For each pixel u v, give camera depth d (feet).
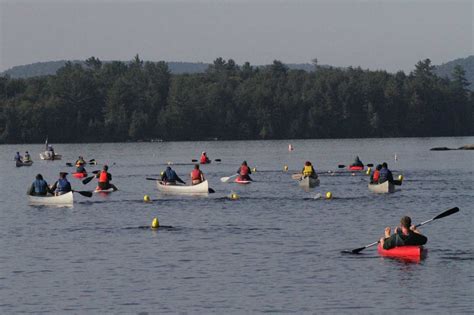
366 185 643.04
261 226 406.21
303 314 241.14
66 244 358.02
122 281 281.95
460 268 295.48
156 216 452.76
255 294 262.88
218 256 323.78
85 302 255.91
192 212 469.98
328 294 261.65
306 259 316.19
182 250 338.34
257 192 590.96
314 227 401.70
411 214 452.76
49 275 292.81
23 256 329.93
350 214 452.35
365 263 307.17
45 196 529.86
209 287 272.51
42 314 243.81
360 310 244.22
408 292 262.67
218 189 621.72
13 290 271.28
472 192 577.02
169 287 272.92
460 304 248.11
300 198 541.34
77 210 487.20
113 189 613.52
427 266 299.79
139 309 247.91
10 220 444.96
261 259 317.01
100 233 389.60
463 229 386.73
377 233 381.60
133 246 349.41
